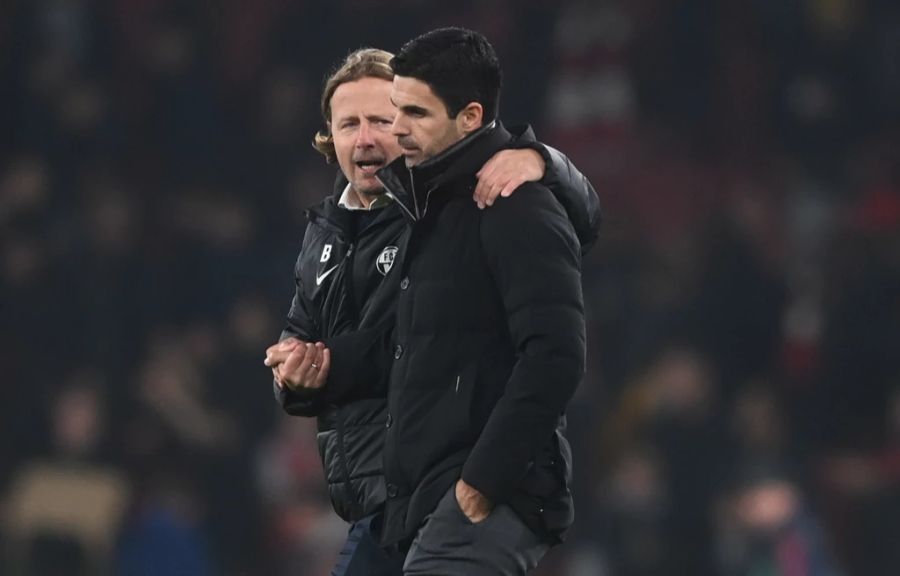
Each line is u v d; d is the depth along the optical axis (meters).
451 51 17.45
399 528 17.77
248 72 59.94
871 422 52.00
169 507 46.75
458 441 17.45
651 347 51.47
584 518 48.44
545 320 16.98
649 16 58.31
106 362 51.44
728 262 53.31
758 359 52.03
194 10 60.72
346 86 18.98
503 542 17.38
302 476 47.44
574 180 17.86
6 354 50.78
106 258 53.22
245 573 47.19
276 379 19.20
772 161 58.88
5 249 53.28
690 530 47.09
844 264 54.84
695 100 58.19
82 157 57.06
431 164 17.45
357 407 18.91
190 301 53.12
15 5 58.69
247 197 57.88
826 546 46.69
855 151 60.34
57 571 46.81
